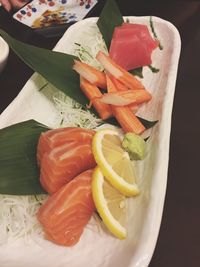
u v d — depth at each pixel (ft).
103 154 0.71
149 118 0.86
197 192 0.74
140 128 0.82
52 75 0.88
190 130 0.86
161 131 0.77
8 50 0.97
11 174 0.73
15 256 0.66
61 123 0.87
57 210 0.64
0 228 0.69
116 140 0.78
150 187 0.67
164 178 0.68
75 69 0.88
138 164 0.77
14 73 1.00
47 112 0.89
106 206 0.66
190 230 0.68
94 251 0.65
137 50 0.96
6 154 0.75
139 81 0.94
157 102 0.87
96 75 0.88
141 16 1.13
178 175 0.77
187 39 1.10
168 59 0.97
